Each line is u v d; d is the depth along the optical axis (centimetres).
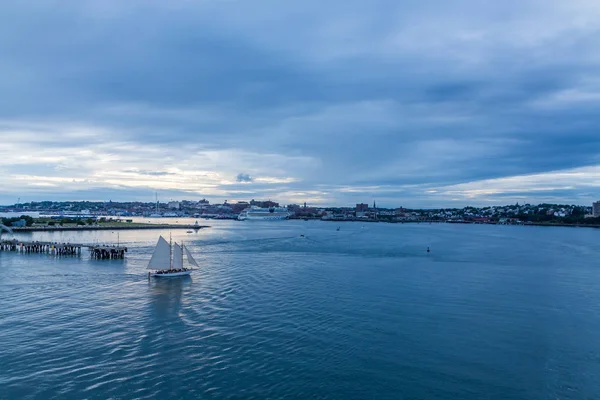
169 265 7838
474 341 4281
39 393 3158
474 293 6375
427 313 5222
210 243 14725
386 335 4406
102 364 3641
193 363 3669
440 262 9881
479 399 3144
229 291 6375
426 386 3319
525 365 3734
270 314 5119
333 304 5606
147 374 3459
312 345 4103
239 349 3981
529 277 7825
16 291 6284
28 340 4169
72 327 4569
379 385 3319
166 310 5275
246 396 3131
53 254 10994
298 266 8969
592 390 3312
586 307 5594
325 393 3184
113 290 6431
